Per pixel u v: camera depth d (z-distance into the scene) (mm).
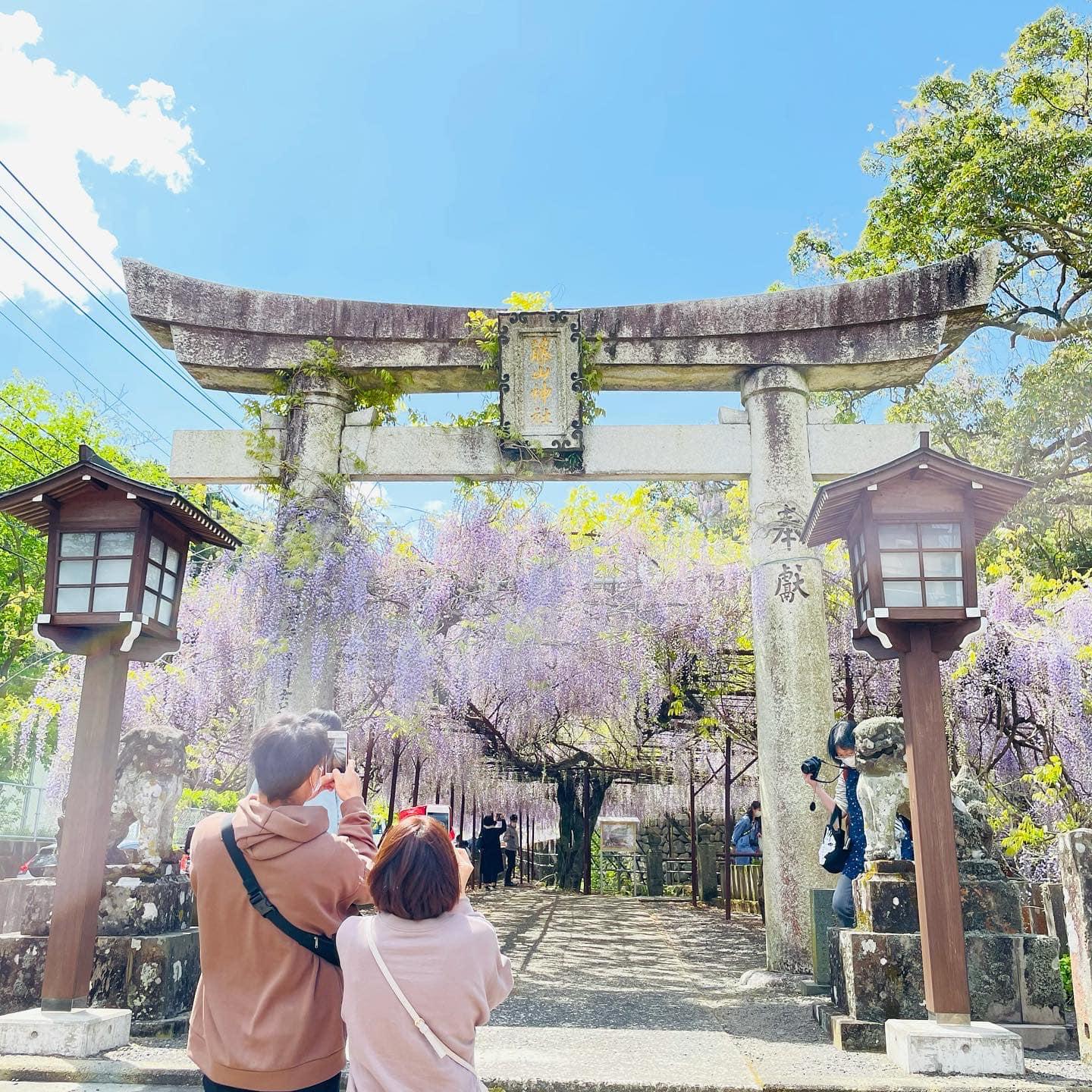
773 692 5840
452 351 6441
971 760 6598
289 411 6422
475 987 1730
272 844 1940
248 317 6383
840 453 6297
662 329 6406
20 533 16891
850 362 6320
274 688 5977
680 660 8164
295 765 2041
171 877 4172
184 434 6410
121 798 4180
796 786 5641
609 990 4965
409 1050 1660
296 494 6227
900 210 12203
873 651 3920
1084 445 11797
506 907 10734
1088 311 12578
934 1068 3205
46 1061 3174
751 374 6461
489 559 7398
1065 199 11133
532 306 6664
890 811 4137
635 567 8242
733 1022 4172
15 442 17359
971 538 3682
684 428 6395
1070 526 11477
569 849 14734
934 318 6281
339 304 6488
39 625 3736
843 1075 3158
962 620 3615
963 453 12078
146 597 3859
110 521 3852
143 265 6344
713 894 12938
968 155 11734
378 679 6949
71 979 3453
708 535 11227
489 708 9648
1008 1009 3801
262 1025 1867
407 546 7414
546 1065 3211
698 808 14164
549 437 6250
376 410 6453
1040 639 6039
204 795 7152
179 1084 3094
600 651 8148
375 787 10875
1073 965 3590
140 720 7016
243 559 6383
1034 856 5625
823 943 4930
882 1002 3695
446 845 1857
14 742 11086
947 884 3430
